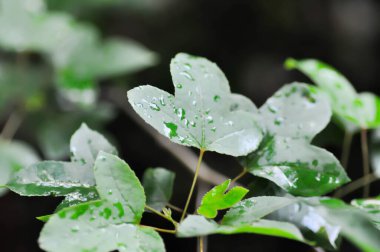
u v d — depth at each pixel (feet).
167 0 5.03
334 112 2.19
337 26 5.06
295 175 1.93
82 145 1.97
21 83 3.68
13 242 4.79
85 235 1.78
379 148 2.23
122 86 4.49
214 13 5.04
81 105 3.37
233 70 4.99
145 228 1.83
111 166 1.84
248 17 5.04
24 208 4.88
